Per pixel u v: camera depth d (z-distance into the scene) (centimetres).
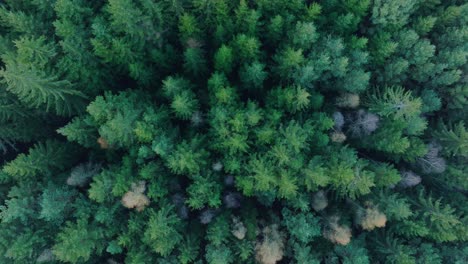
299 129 2020
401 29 2262
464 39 2272
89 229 1981
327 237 2181
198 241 2144
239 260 2073
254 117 1967
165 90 2162
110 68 2219
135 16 1961
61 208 1981
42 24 2036
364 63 2239
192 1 2030
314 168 2030
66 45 1933
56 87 1992
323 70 2134
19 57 1867
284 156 1925
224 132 1983
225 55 2033
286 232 2188
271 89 2206
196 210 2245
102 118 1969
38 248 2030
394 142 2139
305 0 2205
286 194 2019
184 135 2167
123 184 1970
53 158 2200
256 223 2145
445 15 2266
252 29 2102
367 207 2202
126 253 2084
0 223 1989
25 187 2067
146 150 1961
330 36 2084
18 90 1855
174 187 2178
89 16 2091
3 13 1925
